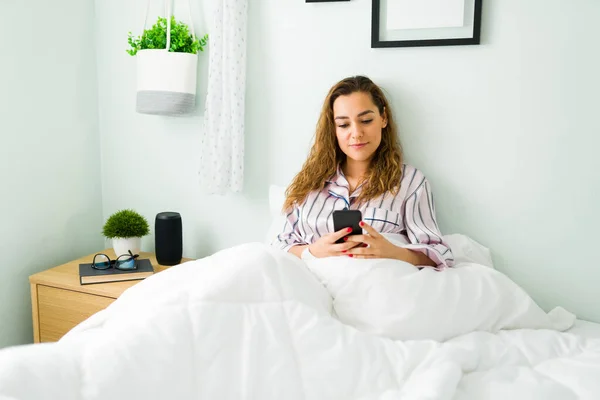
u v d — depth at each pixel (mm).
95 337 1095
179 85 1903
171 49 1923
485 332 1396
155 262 2074
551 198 1680
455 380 1061
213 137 1936
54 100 2086
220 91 1924
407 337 1325
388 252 1518
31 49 1978
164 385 994
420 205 1731
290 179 1977
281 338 1135
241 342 1113
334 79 1865
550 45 1613
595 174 1622
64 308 1854
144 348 1027
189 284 1268
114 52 2207
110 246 2381
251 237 2074
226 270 1254
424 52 1744
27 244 2033
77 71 2172
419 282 1385
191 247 2197
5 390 880
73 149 2189
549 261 1710
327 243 1530
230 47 1870
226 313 1152
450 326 1358
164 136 2164
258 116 1990
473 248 1717
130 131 2234
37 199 2057
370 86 1718
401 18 1741
